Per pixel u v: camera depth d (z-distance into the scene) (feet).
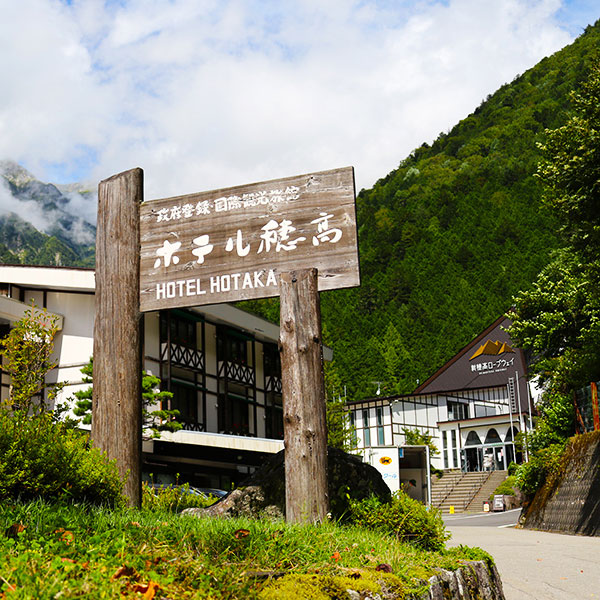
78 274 92.58
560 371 76.74
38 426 20.57
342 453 27.14
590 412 71.82
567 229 64.59
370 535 20.02
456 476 161.99
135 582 11.03
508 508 131.44
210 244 24.56
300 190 23.85
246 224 24.25
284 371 21.98
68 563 10.88
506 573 33.86
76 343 94.02
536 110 545.44
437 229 399.24
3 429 19.20
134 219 25.61
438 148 594.24
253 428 121.49
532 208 391.65
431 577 16.37
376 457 103.96
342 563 15.47
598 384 67.77
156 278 24.95
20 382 58.18
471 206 409.28
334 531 18.66
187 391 106.63
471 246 368.07
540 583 30.45
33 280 91.91
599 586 29.58
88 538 14.05
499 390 190.90
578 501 63.10
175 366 102.37
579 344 76.95
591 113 55.01
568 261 79.05
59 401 91.76
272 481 27.12
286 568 14.48
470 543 52.03
